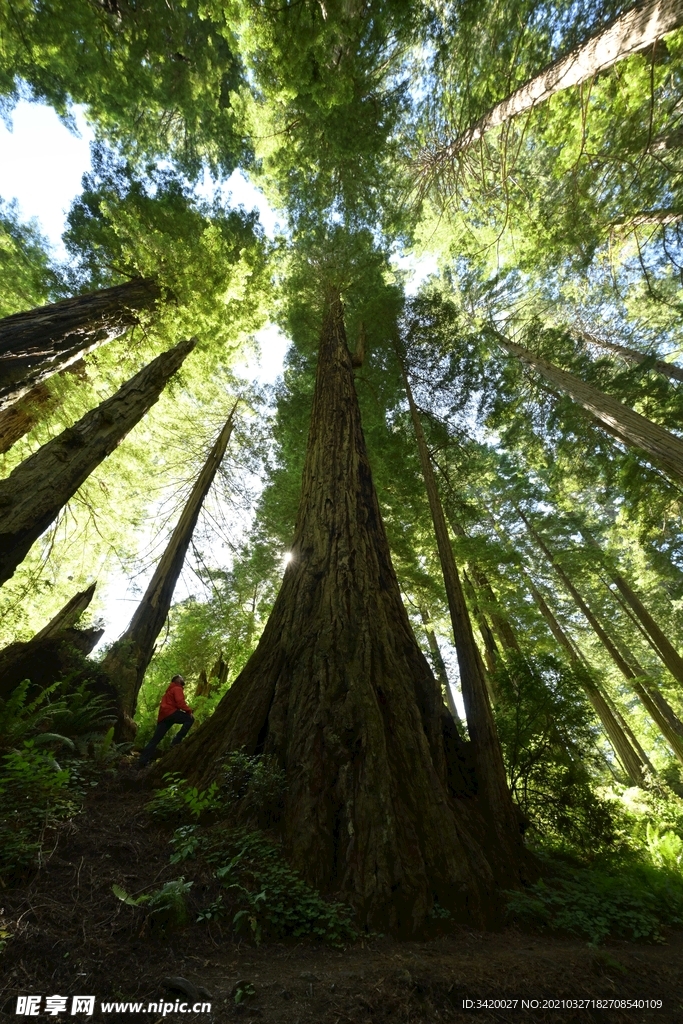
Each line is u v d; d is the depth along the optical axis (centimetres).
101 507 1328
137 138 1330
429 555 1271
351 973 213
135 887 260
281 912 261
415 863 304
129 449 1344
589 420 1217
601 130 945
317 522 584
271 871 283
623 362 1483
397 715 389
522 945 287
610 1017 209
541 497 1516
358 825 312
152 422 1400
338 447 699
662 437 789
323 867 297
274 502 1358
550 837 571
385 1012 185
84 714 617
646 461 1036
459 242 1486
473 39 859
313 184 1410
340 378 875
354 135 1152
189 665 1281
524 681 639
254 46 738
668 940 347
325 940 250
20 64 977
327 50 792
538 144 1143
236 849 304
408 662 459
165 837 327
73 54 954
